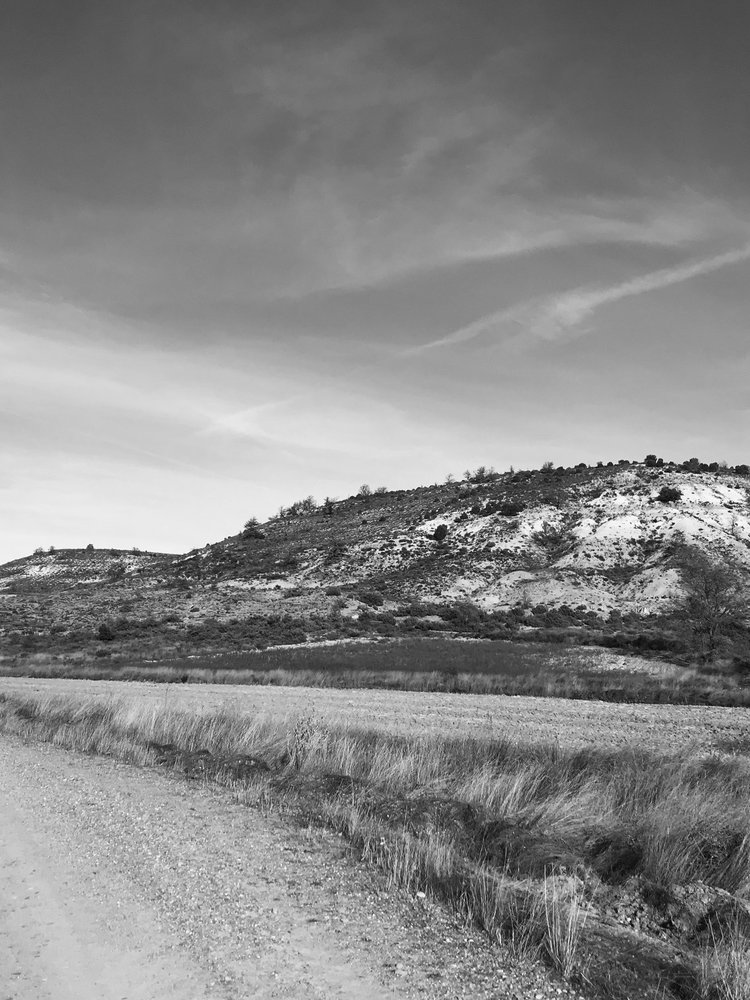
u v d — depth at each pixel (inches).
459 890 258.1
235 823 348.8
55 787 430.6
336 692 1128.8
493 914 233.3
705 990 194.9
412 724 767.1
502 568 3454.7
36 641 2416.3
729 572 2861.7
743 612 2310.5
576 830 321.4
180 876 272.7
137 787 431.5
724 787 385.1
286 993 187.3
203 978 195.3
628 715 847.7
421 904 247.8
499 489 4675.2
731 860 278.8
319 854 300.7
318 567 3956.7
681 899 249.4
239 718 640.4
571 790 382.6
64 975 197.3
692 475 4247.0
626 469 4603.8
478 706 941.2
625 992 192.5
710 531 3472.0
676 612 2709.2
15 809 374.6
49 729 663.1
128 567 5738.2
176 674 1416.1
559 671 1411.2
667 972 205.2
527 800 368.2
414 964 204.2
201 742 562.6
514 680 1204.5
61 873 276.4
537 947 214.5
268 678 1318.9
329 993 187.6
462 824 326.6
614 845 291.0
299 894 255.6
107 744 572.7
